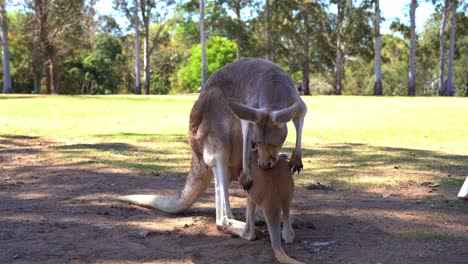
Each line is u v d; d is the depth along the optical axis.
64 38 47.91
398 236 5.47
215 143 5.78
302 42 56.28
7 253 5.07
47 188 8.18
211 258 4.93
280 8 51.28
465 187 7.13
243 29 52.62
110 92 75.06
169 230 5.95
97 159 10.88
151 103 28.47
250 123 4.89
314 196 7.60
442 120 19.44
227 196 5.82
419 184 8.30
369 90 78.38
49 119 18.97
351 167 9.98
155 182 8.70
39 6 45.25
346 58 66.88
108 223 6.21
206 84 6.16
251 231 5.46
